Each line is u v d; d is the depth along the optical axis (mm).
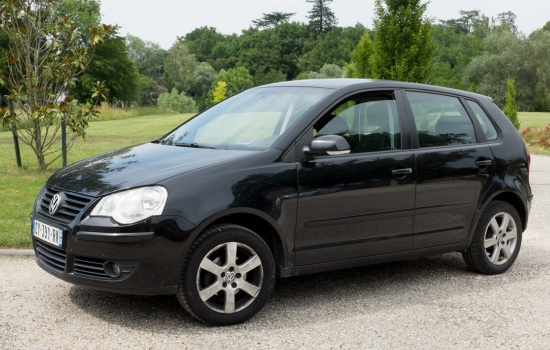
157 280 3389
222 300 3701
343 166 4031
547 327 3764
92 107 10703
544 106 72562
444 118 4820
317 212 3918
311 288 4559
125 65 60688
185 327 3613
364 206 4125
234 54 161875
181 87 116438
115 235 3314
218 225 3596
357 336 3535
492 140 5086
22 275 4688
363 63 14055
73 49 10977
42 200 3961
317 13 149375
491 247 5074
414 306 4156
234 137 4223
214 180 3568
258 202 3664
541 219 7875
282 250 3848
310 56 136125
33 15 10922
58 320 3674
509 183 5043
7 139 20750
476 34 114750
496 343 3471
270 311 3980
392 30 12531
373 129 4340
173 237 3383
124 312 3854
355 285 4668
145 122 40125
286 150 3869
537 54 71938
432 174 4477
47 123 11047
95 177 3729
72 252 3461
